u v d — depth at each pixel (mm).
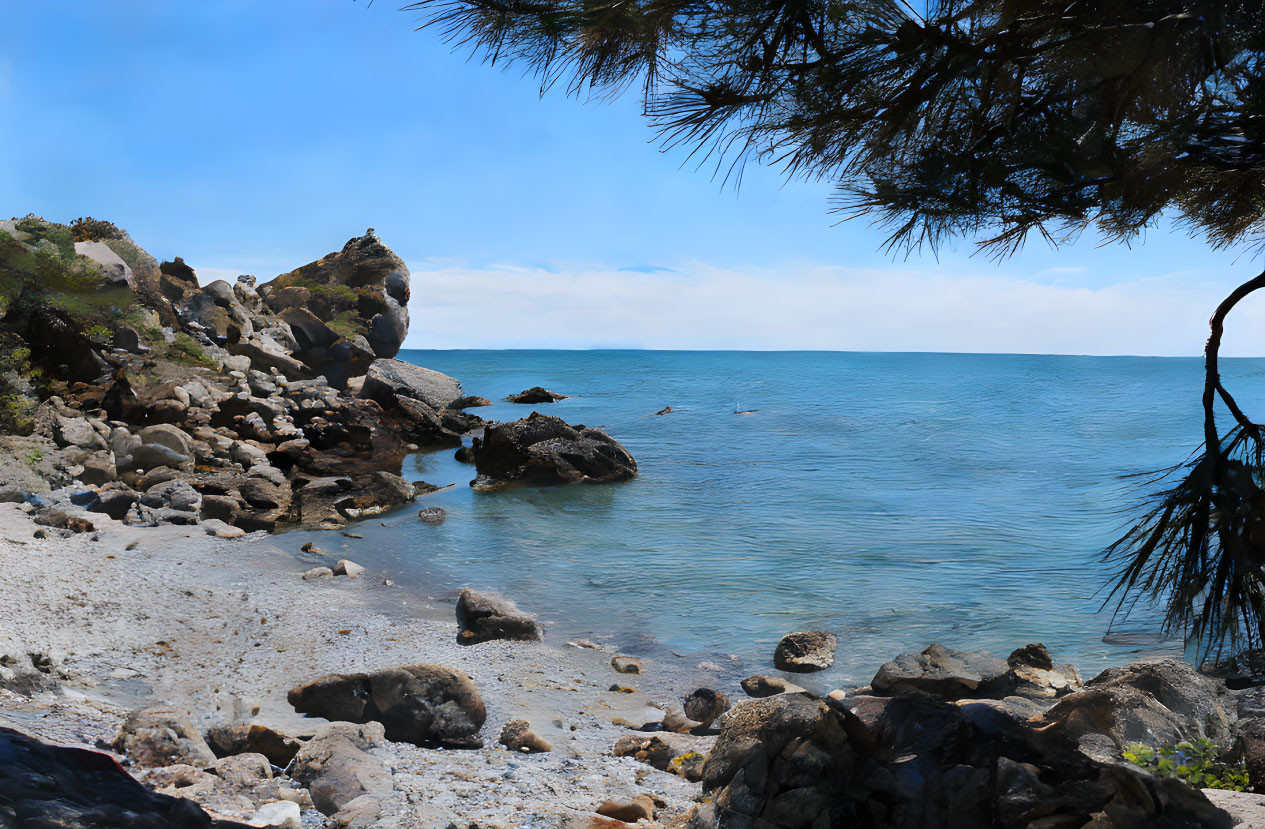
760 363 114750
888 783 3344
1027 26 2959
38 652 6875
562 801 5414
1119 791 3160
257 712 6879
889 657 9570
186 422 21484
